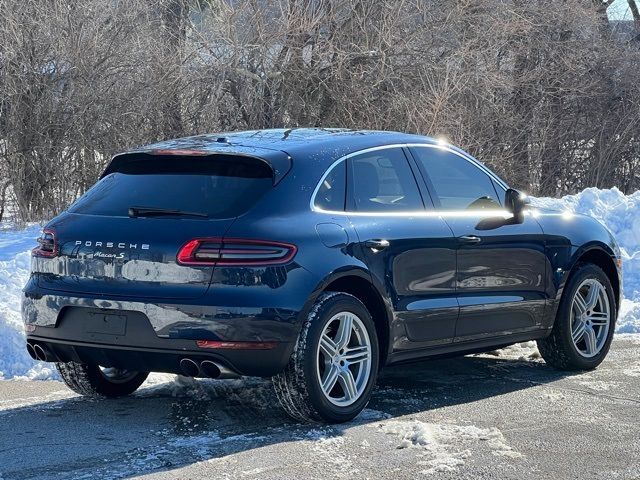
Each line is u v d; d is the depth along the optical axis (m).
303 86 18.64
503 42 20.97
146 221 6.14
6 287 9.83
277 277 5.92
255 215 6.02
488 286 7.38
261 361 5.91
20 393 7.29
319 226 6.23
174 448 5.77
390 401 7.00
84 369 6.89
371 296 6.60
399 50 18.95
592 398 7.15
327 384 6.25
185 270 5.91
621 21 26.59
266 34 18.33
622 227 13.90
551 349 8.12
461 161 7.56
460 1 19.67
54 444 5.86
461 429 6.21
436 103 18.53
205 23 18.16
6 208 15.42
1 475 5.29
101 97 16.20
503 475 5.33
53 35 15.87
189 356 5.92
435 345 7.05
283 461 5.50
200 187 6.25
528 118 23.12
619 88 24.80
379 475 5.28
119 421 6.41
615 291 8.66
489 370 8.16
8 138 15.39
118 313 6.07
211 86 17.94
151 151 6.48
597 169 24.67
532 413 6.69
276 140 6.70
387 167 6.95
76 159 16.02
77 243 6.24
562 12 23.14
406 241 6.73
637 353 8.95
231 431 6.13
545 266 7.86
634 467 5.52
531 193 23.33
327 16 18.75
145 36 17.34
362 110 18.77
